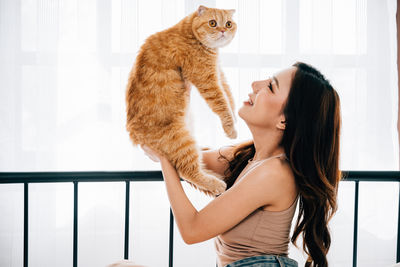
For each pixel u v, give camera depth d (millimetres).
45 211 2516
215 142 2555
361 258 2715
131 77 1358
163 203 2605
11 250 2492
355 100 2686
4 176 1256
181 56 1375
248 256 1133
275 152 1242
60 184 2533
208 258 2652
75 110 2543
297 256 2490
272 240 1144
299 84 1160
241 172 1277
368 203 2697
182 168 1279
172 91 1312
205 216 1086
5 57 2467
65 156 2549
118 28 2537
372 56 2691
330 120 1182
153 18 2520
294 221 2395
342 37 2682
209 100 1418
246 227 1140
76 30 2518
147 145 1300
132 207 2580
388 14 2678
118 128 2559
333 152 1206
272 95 1176
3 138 2486
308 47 2656
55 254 2547
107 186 2570
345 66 2686
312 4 2631
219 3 2547
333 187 1217
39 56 2484
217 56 1499
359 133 2705
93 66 2541
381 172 1421
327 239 1217
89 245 2576
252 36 2576
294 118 1156
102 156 2561
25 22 2475
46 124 2521
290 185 1144
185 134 1308
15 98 2486
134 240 2590
